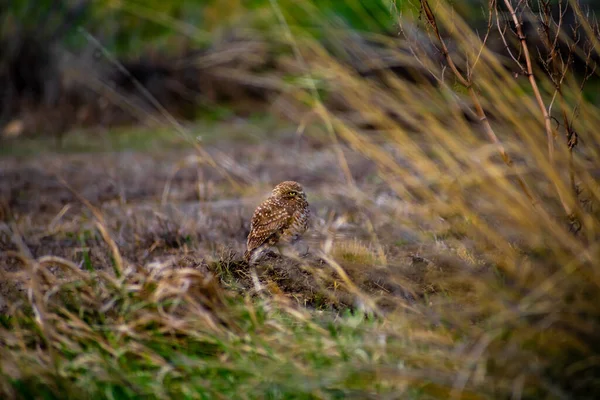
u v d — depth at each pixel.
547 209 9.56
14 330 9.55
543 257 8.71
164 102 32.91
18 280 10.94
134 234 13.96
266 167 21.02
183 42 33.53
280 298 10.06
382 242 12.02
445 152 9.84
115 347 9.09
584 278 8.23
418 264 10.58
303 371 8.18
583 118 9.88
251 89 31.56
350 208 14.94
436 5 10.27
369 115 10.48
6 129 25.28
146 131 30.62
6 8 35.47
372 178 17.78
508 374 7.76
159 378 8.48
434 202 9.84
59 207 18.23
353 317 9.68
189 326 9.16
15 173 22.80
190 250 13.25
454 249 10.30
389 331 8.69
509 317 7.92
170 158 24.62
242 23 28.25
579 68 19.05
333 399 8.01
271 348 8.77
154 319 9.20
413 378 7.78
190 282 9.73
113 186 19.86
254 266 11.60
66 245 14.06
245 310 9.60
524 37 10.30
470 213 9.25
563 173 9.97
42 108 33.34
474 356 7.80
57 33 35.53
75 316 9.45
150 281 9.84
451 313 8.64
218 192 18.42
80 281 9.95
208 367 8.59
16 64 34.78
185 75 32.91
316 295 10.52
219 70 21.78
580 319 8.02
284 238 12.39
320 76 11.94
